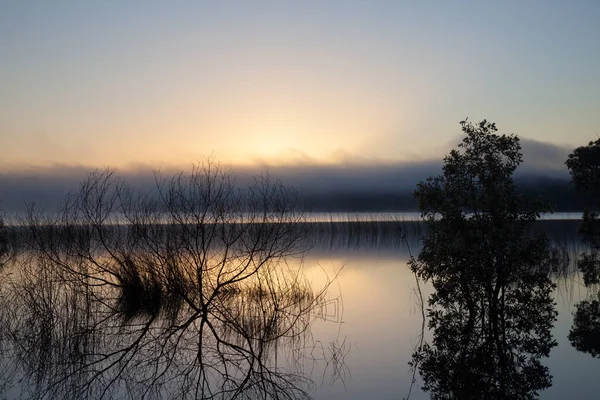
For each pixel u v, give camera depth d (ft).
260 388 26.18
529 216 40.52
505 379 26.58
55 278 44.88
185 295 45.60
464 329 37.11
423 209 42.32
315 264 71.77
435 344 33.47
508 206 39.42
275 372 28.66
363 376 27.48
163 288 46.75
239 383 27.09
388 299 48.03
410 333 36.19
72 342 34.81
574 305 45.11
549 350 31.96
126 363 30.76
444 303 43.29
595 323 38.78
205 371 29.22
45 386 26.73
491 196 39.52
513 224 40.60
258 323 39.99
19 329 37.22
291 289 49.67
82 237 48.24
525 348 32.48
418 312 42.73
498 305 40.68
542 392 24.50
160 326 39.75
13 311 40.98
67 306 40.52
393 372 28.09
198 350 33.30
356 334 35.99
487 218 40.68
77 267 49.49
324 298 48.24
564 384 25.70
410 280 58.59
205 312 42.14
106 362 30.96
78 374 28.73
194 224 45.80
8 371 29.17
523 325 38.40
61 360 31.27
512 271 41.24
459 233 40.04
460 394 24.68
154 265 47.55
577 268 65.31
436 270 41.70
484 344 33.42
